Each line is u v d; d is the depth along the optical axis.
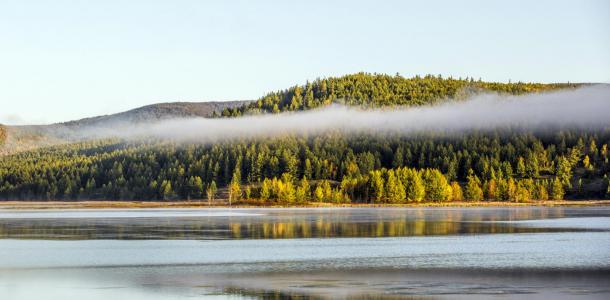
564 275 54.09
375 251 71.38
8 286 49.78
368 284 50.25
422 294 46.25
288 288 48.72
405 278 53.03
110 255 67.81
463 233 94.31
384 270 57.22
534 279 52.16
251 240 84.12
